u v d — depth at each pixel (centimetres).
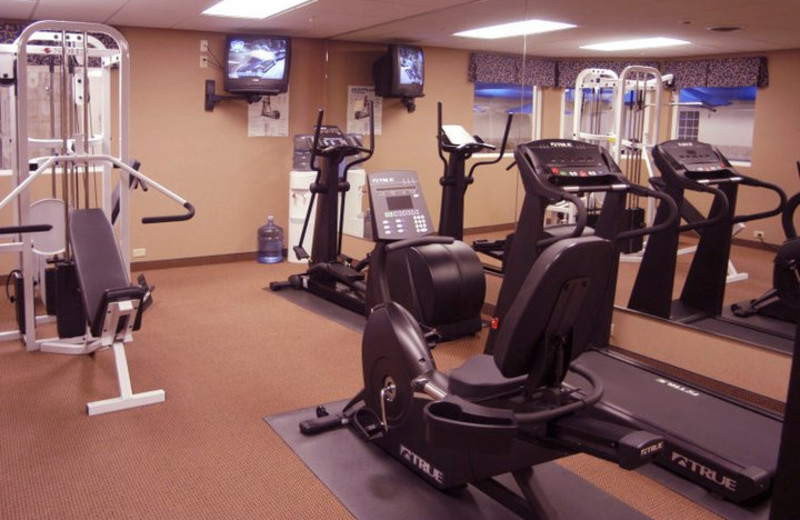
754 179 383
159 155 645
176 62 641
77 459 299
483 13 527
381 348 293
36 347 428
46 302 481
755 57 379
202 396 369
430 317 452
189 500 270
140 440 318
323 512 263
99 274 364
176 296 563
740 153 389
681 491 284
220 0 489
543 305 211
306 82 715
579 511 268
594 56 479
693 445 286
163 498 271
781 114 369
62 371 399
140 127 632
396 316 290
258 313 522
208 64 657
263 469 294
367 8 527
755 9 373
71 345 425
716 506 273
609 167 382
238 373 402
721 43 396
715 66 402
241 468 295
